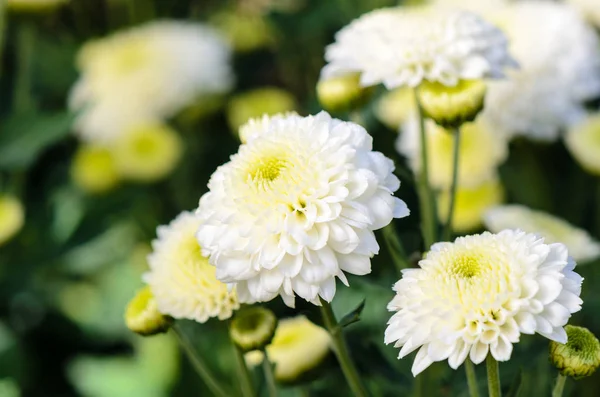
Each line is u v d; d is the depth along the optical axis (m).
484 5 0.63
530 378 0.50
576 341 0.39
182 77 0.73
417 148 0.58
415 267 0.45
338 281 0.51
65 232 0.75
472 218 0.57
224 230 0.39
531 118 0.59
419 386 0.45
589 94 0.59
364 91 0.49
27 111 0.64
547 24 0.59
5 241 0.66
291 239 0.39
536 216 0.53
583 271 0.55
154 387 0.69
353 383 0.42
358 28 0.49
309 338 0.48
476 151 0.58
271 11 0.72
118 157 0.73
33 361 0.75
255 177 0.39
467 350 0.37
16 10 0.68
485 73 0.47
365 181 0.39
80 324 0.76
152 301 0.44
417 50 0.46
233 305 0.43
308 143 0.40
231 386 0.61
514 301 0.37
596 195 0.64
